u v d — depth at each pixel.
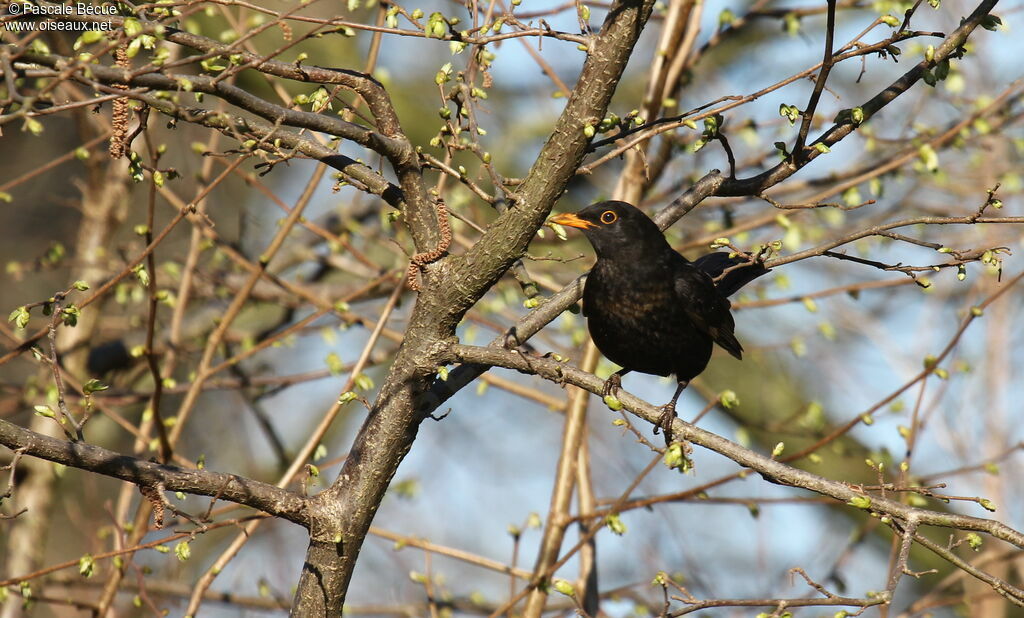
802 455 9.65
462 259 6.77
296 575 14.28
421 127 18.48
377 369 19.05
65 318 6.45
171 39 6.59
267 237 15.97
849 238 6.91
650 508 9.58
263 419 12.44
